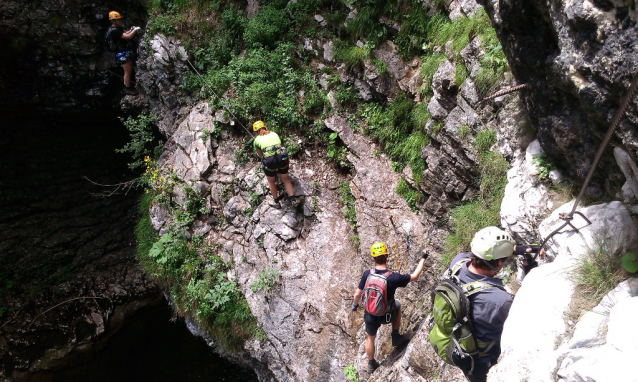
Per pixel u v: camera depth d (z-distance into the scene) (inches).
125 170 499.5
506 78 203.8
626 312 87.7
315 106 332.8
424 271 244.7
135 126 388.2
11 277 416.8
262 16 355.3
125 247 467.8
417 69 299.1
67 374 390.0
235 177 334.6
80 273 438.6
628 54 97.4
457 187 237.0
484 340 113.9
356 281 286.4
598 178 131.6
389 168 305.0
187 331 402.6
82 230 460.1
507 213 163.5
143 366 406.9
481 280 115.9
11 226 434.0
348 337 275.7
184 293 327.3
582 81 112.9
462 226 215.3
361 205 298.7
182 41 366.3
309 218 311.6
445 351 117.3
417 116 283.7
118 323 423.2
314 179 323.6
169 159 357.1
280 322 295.1
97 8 402.3
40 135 449.7
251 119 336.5
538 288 110.9
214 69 364.8
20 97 413.4
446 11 279.3
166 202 342.6
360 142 319.0
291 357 287.1
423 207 273.0
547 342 100.3
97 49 410.6
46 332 398.6
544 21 128.0
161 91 384.5
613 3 98.9
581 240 116.8
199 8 372.8
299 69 346.9
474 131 219.5
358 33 318.3
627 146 107.3
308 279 296.7
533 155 161.3
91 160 480.7
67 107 430.6
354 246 296.8
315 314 287.7
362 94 321.7
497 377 101.7
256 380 363.6
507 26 141.7
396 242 277.6
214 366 378.3
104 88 425.7
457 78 233.0
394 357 223.0
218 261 326.3
